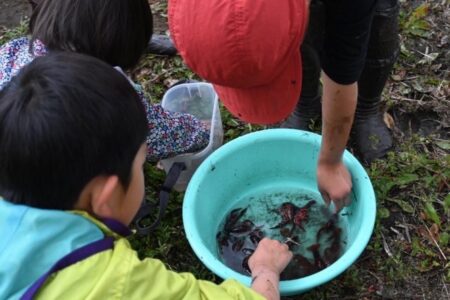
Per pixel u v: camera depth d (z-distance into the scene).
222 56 1.26
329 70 1.47
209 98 2.20
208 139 2.03
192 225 1.74
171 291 1.21
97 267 1.11
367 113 2.14
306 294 1.85
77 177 1.11
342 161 1.79
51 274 1.09
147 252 1.98
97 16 1.58
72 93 1.09
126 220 1.25
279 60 1.30
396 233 1.95
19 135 1.08
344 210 1.97
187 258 1.98
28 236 1.10
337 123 1.58
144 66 2.52
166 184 1.88
